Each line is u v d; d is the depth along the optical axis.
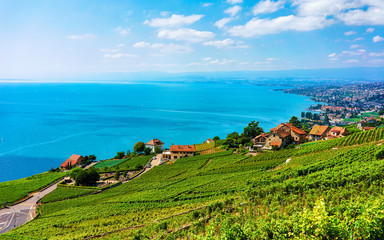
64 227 65.62
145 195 83.88
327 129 144.00
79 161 152.12
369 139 104.12
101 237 53.91
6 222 79.31
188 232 40.97
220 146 154.75
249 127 160.62
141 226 55.78
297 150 112.62
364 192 43.56
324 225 24.69
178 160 136.00
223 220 40.78
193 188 81.12
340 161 73.44
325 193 45.75
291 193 47.72
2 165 175.75
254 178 76.12
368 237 24.50
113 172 131.12
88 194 102.31
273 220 30.22
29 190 108.75
